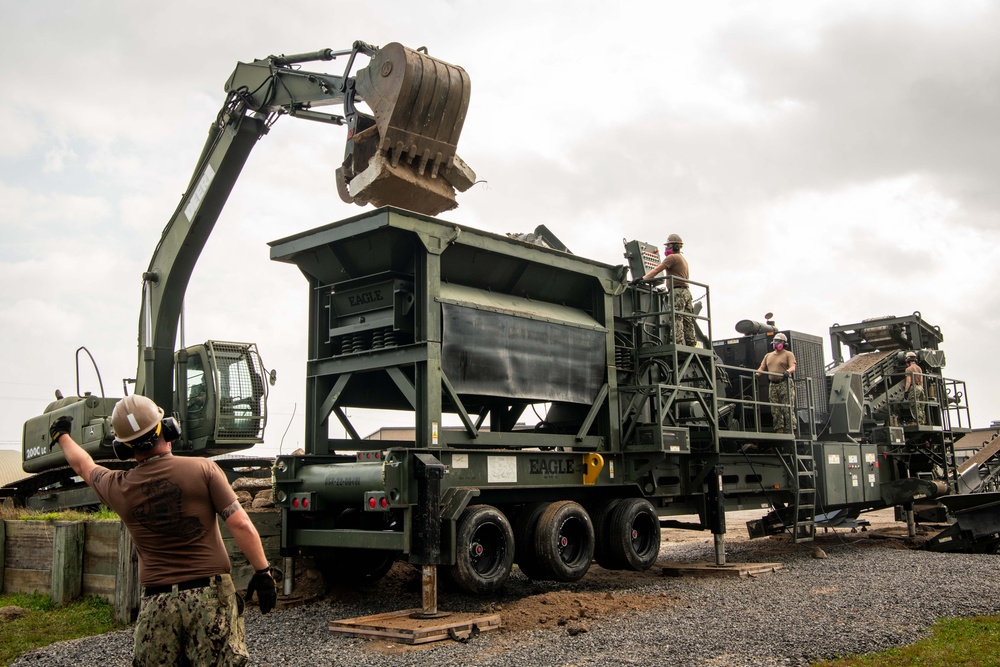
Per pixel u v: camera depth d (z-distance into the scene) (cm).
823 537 1827
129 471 444
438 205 1099
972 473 2031
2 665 725
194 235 1375
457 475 965
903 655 673
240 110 1284
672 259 1301
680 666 646
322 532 972
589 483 1133
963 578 1102
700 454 1326
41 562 1024
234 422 1397
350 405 1182
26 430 1600
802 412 1677
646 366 1289
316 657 709
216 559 439
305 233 1055
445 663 677
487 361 1040
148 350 1414
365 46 1141
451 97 1066
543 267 1152
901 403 1834
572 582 1084
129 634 806
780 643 712
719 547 1284
